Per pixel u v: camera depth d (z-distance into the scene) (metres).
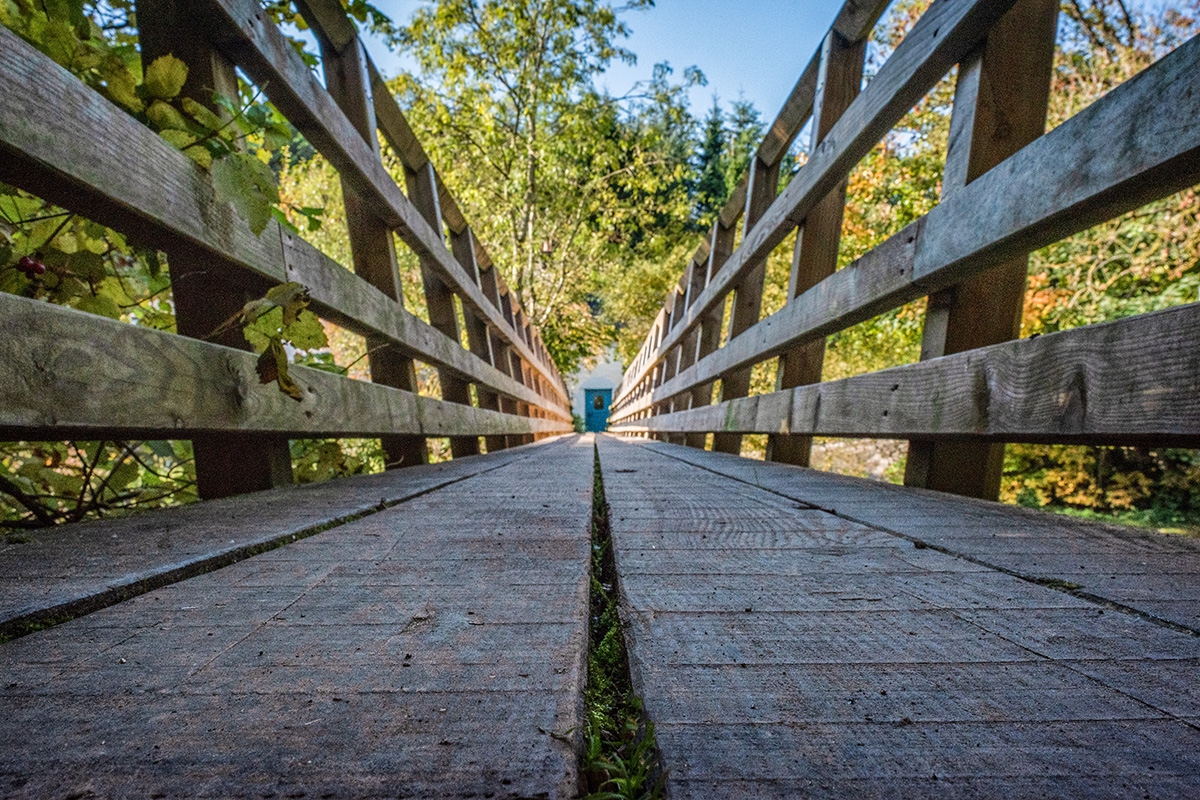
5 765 0.37
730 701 0.46
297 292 1.34
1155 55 6.48
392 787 0.35
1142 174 0.95
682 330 5.77
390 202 2.44
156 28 1.42
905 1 8.70
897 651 0.55
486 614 0.64
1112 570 0.81
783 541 1.04
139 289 1.86
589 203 12.71
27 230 1.46
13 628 0.58
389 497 1.50
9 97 0.85
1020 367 1.22
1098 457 6.92
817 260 2.61
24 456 1.63
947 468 1.71
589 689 0.55
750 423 3.20
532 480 2.05
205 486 1.70
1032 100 1.50
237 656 0.53
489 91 10.46
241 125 1.41
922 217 1.62
